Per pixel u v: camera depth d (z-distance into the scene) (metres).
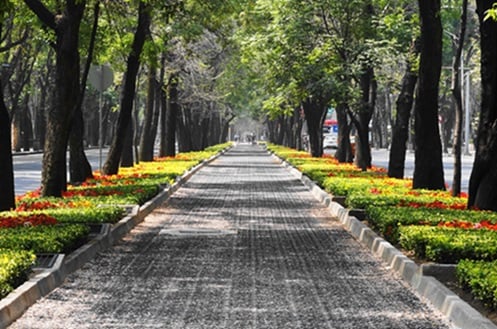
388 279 12.61
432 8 23.55
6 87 78.88
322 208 25.05
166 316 9.99
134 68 32.84
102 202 20.97
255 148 112.56
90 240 15.38
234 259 14.59
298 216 22.58
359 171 36.38
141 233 18.36
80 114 29.64
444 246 12.23
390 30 32.81
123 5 29.80
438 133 24.66
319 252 15.54
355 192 23.17
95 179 30.16
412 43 32.47
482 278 10.00
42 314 10.05
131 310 10.33
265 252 15.49
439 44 23.94
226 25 45.09
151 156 50.56
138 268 13.52
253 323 9.64
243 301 10.90
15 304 9.88
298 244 16.67
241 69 65.56
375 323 9.66
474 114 95.12
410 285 12.05
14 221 15.16
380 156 79.19
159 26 36.19
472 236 13.04
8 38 45.19
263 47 35.06
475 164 18.69
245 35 44.00
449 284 11.29
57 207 19.31
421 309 10.45
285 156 60.59
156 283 12.17
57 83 22.62
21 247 12.48
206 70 59.41
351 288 11.85
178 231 18.81
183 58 49.50
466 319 9.20
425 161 24.62
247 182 38.06
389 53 32.75
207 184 36.47
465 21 23.14
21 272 10.96
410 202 19.84
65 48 22.50
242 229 19.33
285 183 37.47
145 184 27.33
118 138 33.69
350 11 33.62
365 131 37.97
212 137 111.31
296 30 33.88
